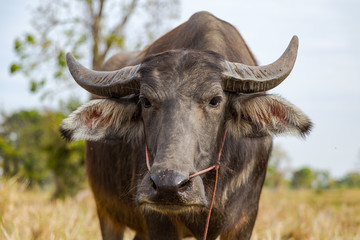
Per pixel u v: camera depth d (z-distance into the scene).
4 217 17.17
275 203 32.91
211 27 11.72
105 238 15.16
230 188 10.80
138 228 13.17
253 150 11.21
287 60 10.22
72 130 10.20
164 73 9.34
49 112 39.38
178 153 8.52
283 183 62.62
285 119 9.94
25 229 16.06
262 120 10.15
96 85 10.32
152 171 8.30
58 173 40.53
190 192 8.34
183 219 10.95
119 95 10.27
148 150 9.40
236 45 11.89
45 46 31.31
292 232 19.38
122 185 12.97
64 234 16.67
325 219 21.94
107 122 10.57
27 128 79.88
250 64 12.10
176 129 8.78
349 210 27.48
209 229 11.04
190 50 9.87
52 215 19.42
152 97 9.20
